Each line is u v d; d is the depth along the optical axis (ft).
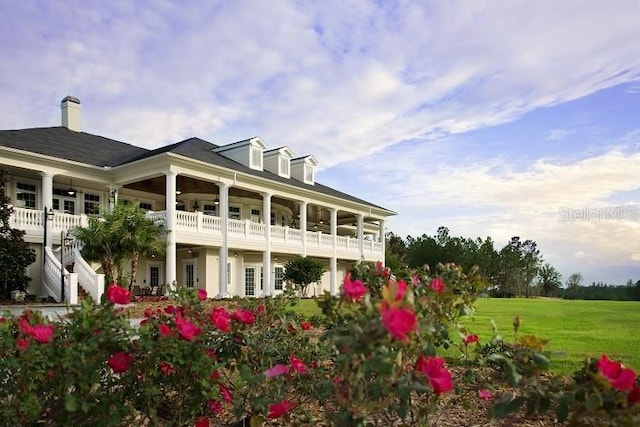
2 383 7.27
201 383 8.39
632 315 42.47
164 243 55.16
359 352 5.53
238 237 64.95
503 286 157.38
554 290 161.38
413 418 8.17
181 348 8.02
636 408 5.69
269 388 9.08
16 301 42.93
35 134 59.31
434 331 6.98
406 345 6.33
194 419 8.87
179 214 56.90
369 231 116.16
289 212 90.68
